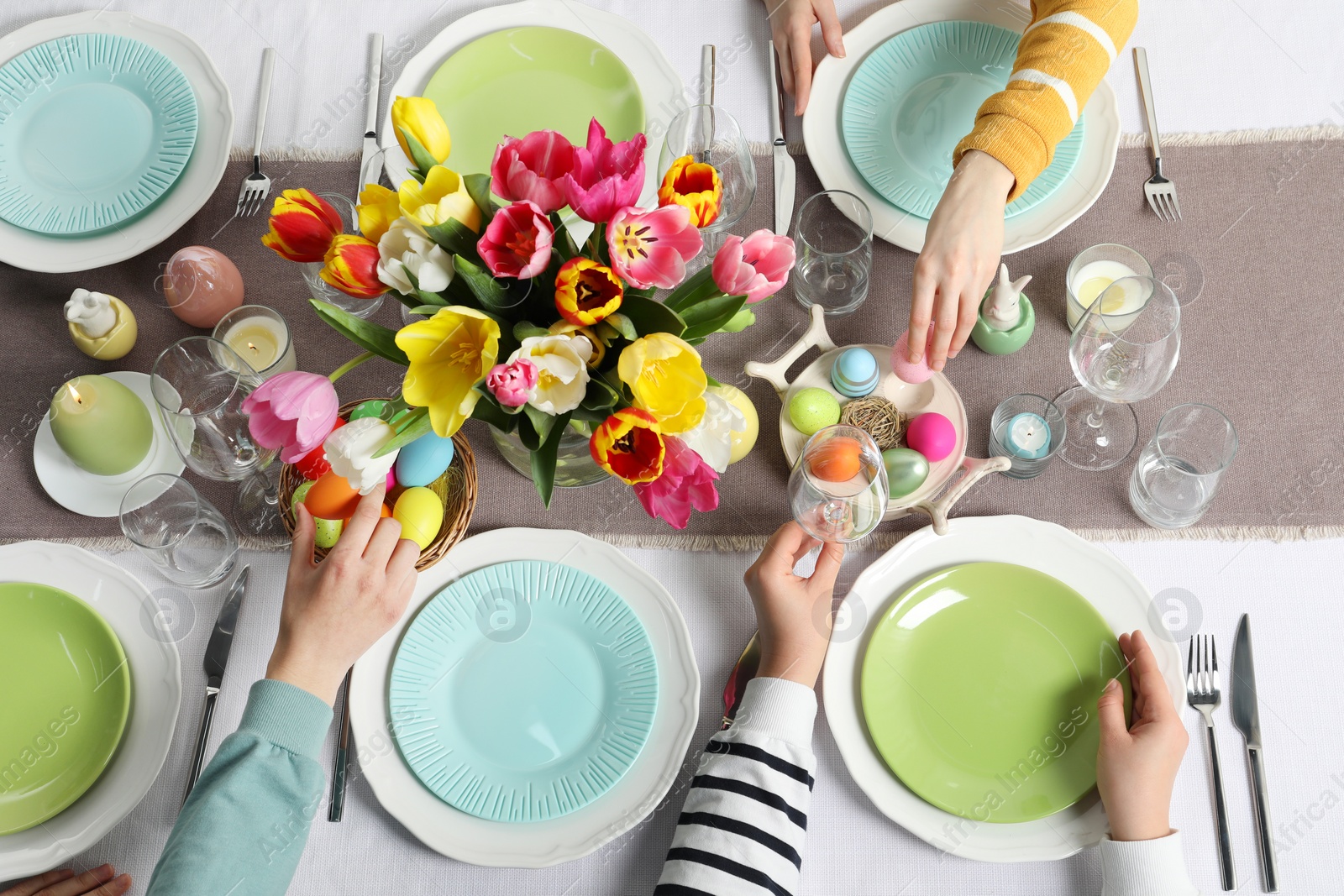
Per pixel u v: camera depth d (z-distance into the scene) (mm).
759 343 1011
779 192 1044
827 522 825
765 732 827
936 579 896
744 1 1146
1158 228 1024
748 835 788
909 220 1030
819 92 1074
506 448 911
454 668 884
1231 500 929
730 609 932
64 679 875
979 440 969
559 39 1079
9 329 1019
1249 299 994
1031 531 923
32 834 830
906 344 914
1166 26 1102
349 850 854
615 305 558
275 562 936
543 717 869
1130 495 938
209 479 970
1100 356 874
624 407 622
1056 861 836
